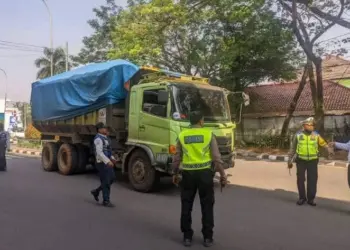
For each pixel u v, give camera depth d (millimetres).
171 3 19531
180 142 5840
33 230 6531
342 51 18141
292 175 13273
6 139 14609
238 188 10820
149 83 9930
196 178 5730
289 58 22578
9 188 10594
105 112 11219
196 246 5754
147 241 5969
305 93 29125
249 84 24891
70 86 12633
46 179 12312
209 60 22391
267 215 7699
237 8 19781
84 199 9156
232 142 10227
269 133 27500
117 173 13164
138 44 21094
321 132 19359
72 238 6098
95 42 27812
